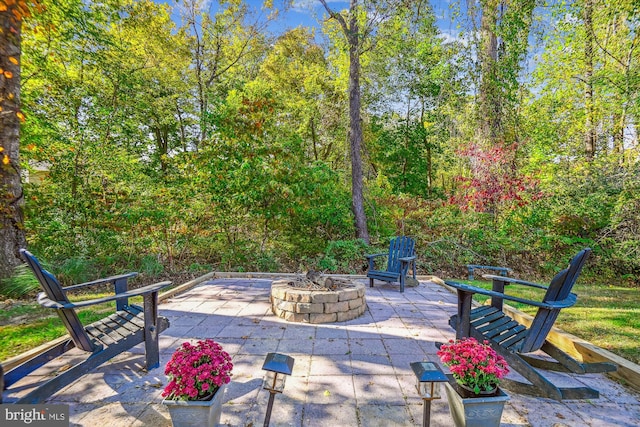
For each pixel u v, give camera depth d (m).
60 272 5.01
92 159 6.30
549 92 9.49
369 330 3.25
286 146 7.26
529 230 7.50
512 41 7.80
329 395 2.06
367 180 10.05
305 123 12.13
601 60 8.25
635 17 6.86
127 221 5.95
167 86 11.13
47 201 5.62
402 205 8.81
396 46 8.91
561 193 7.54
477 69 7.95
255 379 2.26
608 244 7.16
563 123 8.95
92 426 1.74
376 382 2.23
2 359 2.50
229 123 6.74
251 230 7.17
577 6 7.54
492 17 7.78
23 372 1.95
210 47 12.42
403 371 2.39
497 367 1.66
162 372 2.36
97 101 7.69
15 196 4.73
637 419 1.85
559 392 1.90
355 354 2.67
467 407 1.59
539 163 8.20
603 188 7.16
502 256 7.54
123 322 2.48
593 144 8.81
